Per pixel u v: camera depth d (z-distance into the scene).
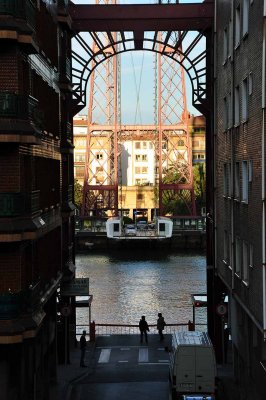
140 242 142.38
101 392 38.94
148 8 46.59
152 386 40.19
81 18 46.50
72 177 48.19
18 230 26.92
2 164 27.39
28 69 29.17
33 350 31.58
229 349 48.41
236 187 37.66
